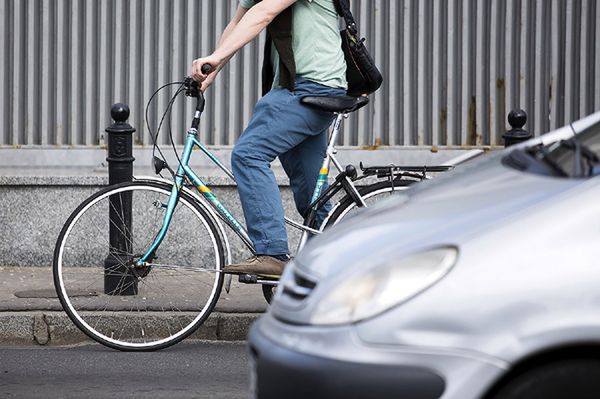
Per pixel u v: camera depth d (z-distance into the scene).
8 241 11.38
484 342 4.29
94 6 11.71
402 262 4.45
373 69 8.46
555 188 4.59
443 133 11.89
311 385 4.43
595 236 4.35
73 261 8.59
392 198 5.68
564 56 11.84
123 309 8.62
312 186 8.57
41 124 11.75
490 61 11.83
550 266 4.32
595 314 4.27
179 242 10.09
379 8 11.80
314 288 4.71
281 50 8.19
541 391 4.29
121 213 8.50
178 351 8.48
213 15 11.73
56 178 11.32
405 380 4.31
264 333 4.84
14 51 11.70
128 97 11.77
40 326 8.84
